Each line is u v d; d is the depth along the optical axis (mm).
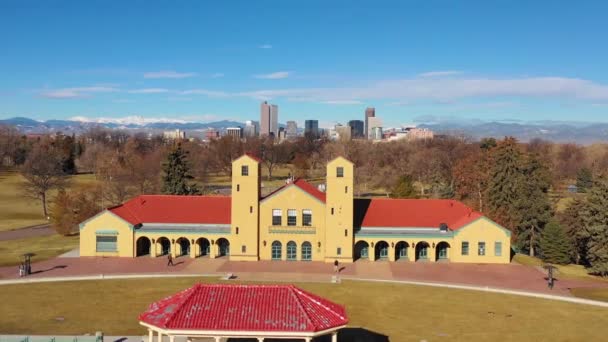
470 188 132875
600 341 58000
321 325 45781
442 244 96688
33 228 125562
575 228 101812
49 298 70625
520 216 108625
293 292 48906
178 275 82562
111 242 94375
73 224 115625
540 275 87312
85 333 58000
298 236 93562
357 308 68312
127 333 58156
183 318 45219
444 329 61219
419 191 176375
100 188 140375
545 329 61531
